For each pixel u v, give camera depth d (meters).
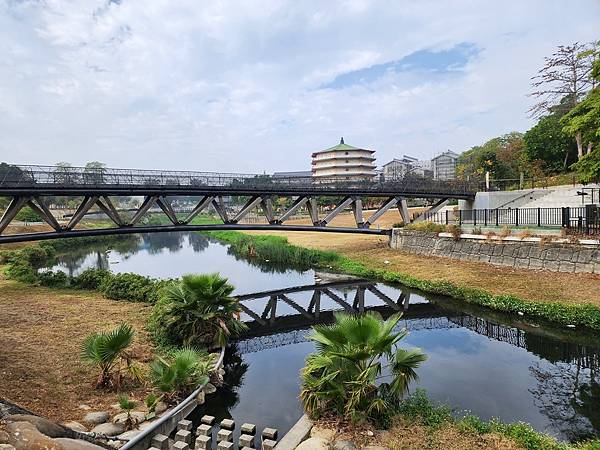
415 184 30.50
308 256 30.69
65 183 17.61
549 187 34.28
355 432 6.80
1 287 19.36
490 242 21.64
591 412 8.48
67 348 10.50
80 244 52.53
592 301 14.33
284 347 13.45
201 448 6.71
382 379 8.28
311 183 26.73
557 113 40.59
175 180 21.16
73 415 7.11
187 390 8.48
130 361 8.67
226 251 44.44
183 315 11.65
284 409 8.98
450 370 10.80
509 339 13.16
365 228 29.23
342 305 19.00
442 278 20.22
